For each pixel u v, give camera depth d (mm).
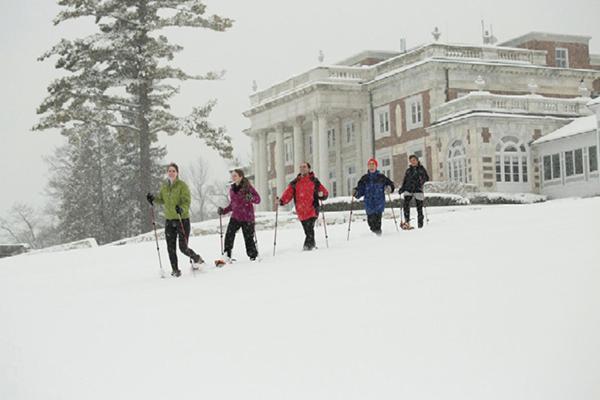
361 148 59688
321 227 25750
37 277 18109
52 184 88250
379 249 15391
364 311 9219
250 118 67125
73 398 7254
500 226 17297
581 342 7105
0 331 10617
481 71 53031
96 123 44844
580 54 59656
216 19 46469
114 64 45594
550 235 13992
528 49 56688
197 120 45406
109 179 82188
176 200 15156
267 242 21172
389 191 19734
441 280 10555
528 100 48562
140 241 32281
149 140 46469
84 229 76312
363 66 59719
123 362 8219
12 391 7730
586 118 47844
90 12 44938
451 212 27422
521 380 6441
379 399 6383
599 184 44062
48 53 44469
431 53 52812
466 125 47312
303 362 7496
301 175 17281
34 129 43750
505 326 7836
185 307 10922
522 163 47750
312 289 11195
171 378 7461
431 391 6426
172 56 46688
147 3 46000
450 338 7680
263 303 10508
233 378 7262
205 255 19672
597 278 9438
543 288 9203
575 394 6082
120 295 13094
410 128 54156
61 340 9602
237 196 16188
